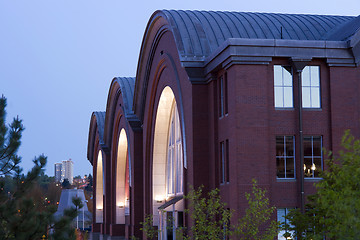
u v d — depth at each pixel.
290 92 31.64
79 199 21.69
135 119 54.84
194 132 36.12
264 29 38.56
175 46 40.56
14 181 21.72
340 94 31.83
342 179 16.95
